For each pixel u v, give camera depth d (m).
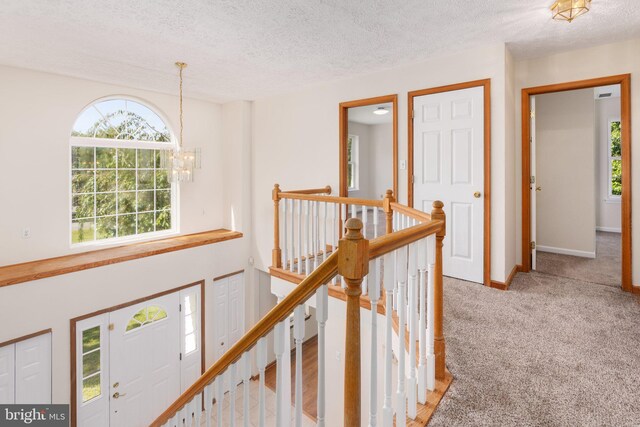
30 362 3.70
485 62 3.39
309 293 1.26
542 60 3.66
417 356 1.89
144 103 5.17
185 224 5.65
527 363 2.06
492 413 1.65
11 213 3.95
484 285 3.43
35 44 3.29
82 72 4.17
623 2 2.52
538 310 2.82
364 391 3.16
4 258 3.91
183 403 1.92
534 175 3.91
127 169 5.06
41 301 3.73
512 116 3.66
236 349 1.50
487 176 3.40
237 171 5.84
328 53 3.56
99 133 4.75
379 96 4.18
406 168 3.98
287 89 5.02
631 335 2.38
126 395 4.48
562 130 4.82
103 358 4.26
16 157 3.96
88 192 4.66
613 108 6.41
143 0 2.51
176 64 3.90
